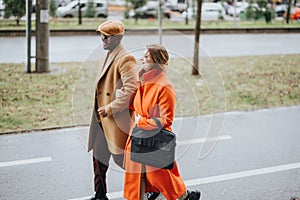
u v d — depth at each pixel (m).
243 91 9.09
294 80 10.21
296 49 14.57
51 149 5.84
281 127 7.03
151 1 22.34
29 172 5.12
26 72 9.66
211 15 21.53
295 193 4.75
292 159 5.71
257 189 4.82
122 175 5.11
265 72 10.85
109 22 4.00
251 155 5.80
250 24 20.17
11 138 6.20
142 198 3.95
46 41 9.61
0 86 8.55
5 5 15.72
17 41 13.90
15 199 4.48
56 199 4.52
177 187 3.92
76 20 19.14
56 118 7.06
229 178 5.10
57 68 10.15
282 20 22.28
